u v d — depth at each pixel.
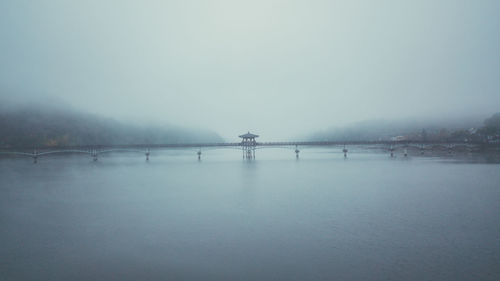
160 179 63.09
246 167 88.88
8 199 42.59
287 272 19.55
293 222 29.86
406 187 48.91
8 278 19.30
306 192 45.75
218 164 100.88
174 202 40.00
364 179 58.94
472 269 19.42
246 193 45.78
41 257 22.39
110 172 77.62
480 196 41.25
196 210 35.47
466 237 25.03
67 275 19.66
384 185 51.19
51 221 31.38
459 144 130.00
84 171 80.19
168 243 24.81
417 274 18.91
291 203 38.28
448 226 27.84
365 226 28.22
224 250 23.20
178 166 94.62
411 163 92.19
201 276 19.30
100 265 21.03
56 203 39.91
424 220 29.86
